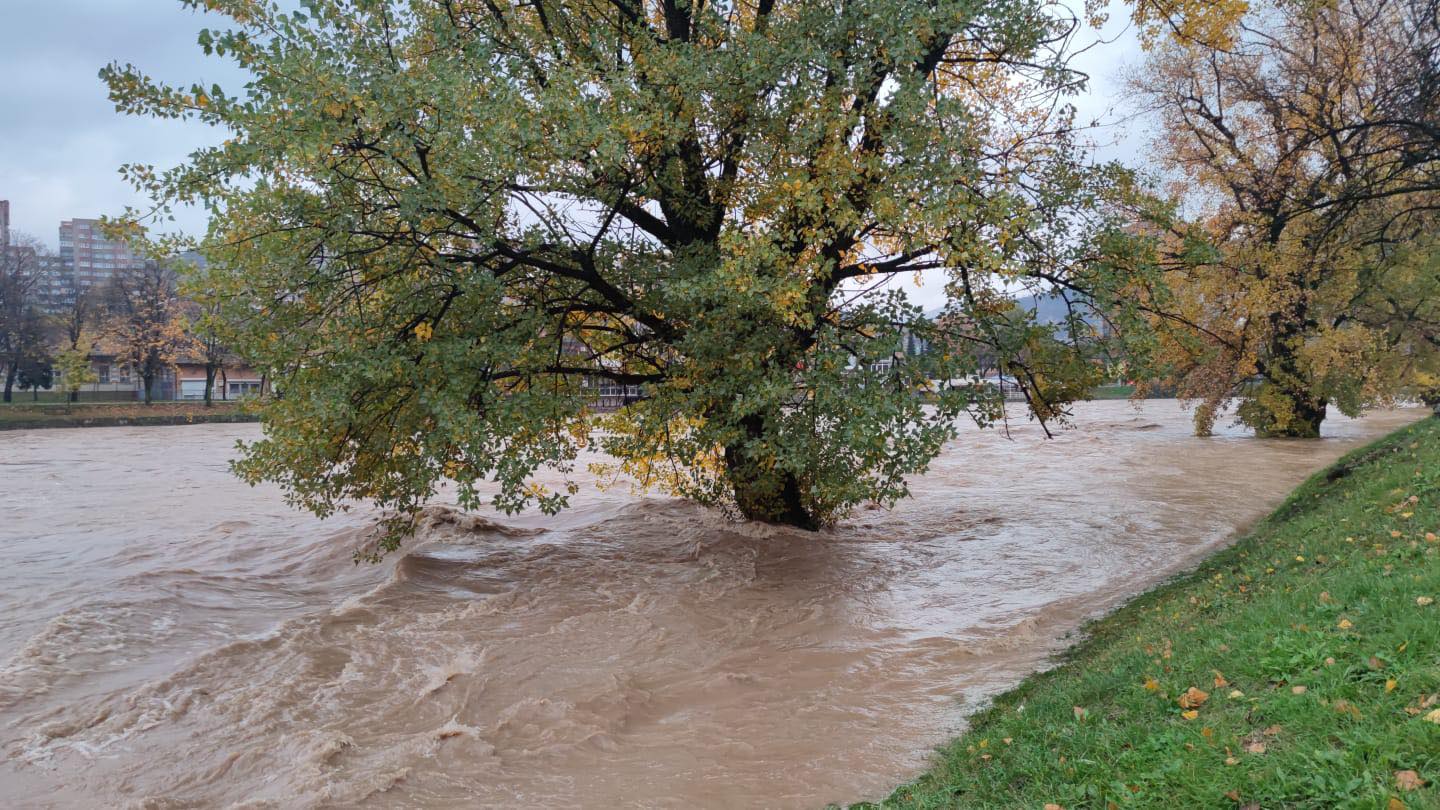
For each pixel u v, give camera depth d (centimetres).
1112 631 1064
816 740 816
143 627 1197
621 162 1166
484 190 1141
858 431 1175
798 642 1142
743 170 1419
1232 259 2895
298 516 2206
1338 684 497
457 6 1410
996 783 565
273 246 1153
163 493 2670
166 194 1041
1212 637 694
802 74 1202
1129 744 543
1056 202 1304
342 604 1330
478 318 1262
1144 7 1423
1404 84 1508
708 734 844
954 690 943
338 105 993
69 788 739
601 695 933
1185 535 1784
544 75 1331
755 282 1096
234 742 830
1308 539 1035
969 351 1293
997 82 1548
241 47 986
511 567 1538
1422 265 3019
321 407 1095
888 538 1794
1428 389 3809
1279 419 3662
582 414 1433
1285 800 409
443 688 963
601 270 1398
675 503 2058
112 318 7994
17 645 1143
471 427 1145
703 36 1420
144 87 995
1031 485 2584
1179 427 4781
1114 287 1316
